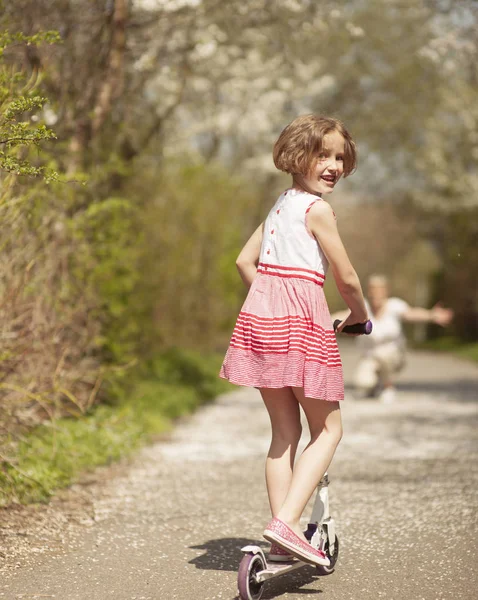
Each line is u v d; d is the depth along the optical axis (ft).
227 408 56.24
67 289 33.35
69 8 37.35
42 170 18.78
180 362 67.21
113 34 40.60
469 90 87.71
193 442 38.83
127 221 39.70
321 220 17.48
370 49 77.46
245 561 16.21
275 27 56.90
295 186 18.37
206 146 97.14
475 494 26.45
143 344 50.55
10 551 19.66
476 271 184.24
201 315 76.48
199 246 73.82
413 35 71.36
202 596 16.87
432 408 53.83
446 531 21.98
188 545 20.81
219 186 79.51
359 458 33.78
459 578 17.95
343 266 17.47
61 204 34.04
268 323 17.40
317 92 86.63
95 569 18.61
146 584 17.61
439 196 120.06
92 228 37.78
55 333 30.76
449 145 102.22
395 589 17.31
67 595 16.80
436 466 31.73
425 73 81.46
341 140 18.08
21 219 27.32
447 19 65.46
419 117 89.40
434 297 217.15
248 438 40.40
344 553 20.17
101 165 40.52
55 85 36.11
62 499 25.45
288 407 18.10
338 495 26.68
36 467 26.25
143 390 49.14
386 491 27.17
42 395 27.99
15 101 19.31
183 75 52.26
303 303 17.37
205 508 24.93
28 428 28.22
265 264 17.95
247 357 17.56
